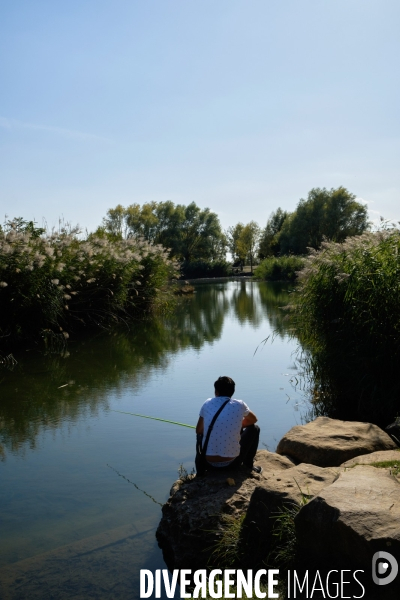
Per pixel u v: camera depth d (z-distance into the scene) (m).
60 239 16.30
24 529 4.38
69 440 6.53
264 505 3.81
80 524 4.44
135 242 21.23
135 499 4.87
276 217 75.25
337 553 3.20
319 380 8.35
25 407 8.02
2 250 12.91
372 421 7.18
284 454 5.65
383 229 8.41
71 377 10.03
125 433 6.75
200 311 22.08
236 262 77.94
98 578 3.71
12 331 13.34
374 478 3.64
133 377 9.95
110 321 17.94
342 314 7.98
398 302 7.32
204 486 4.52
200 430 5.01
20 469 5.63
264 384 9.21
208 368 10.65
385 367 7.36
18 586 3.62
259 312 21.00
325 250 9.03
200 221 68.25
